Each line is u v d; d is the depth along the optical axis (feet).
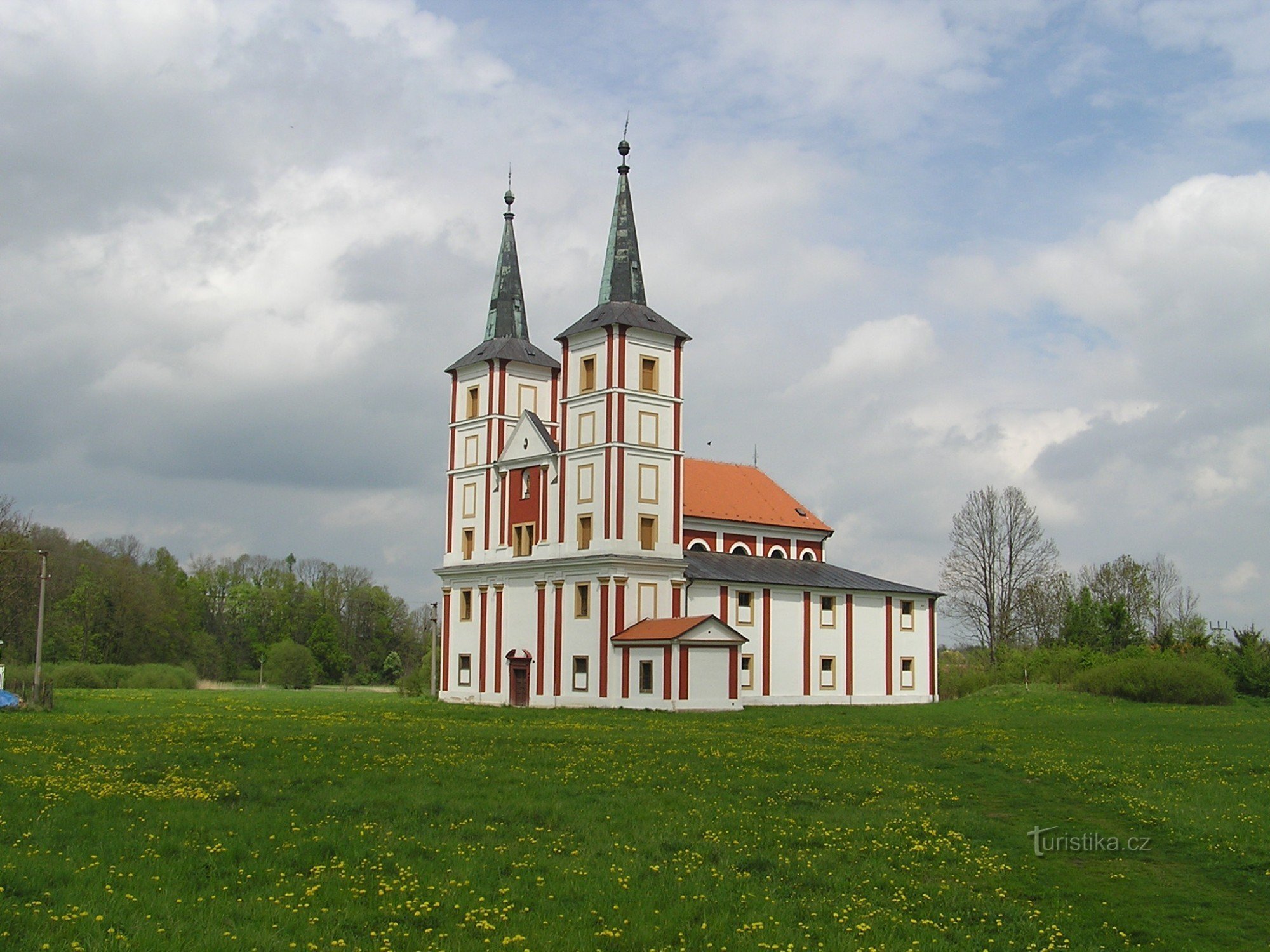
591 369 274.16
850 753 143.43
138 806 90.48
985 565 396.78
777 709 262.67
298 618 592.19
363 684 578.25
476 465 300.61
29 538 419.74
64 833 79.61
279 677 471.21
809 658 297.74
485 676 286.87
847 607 308.40
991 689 326.44
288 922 60.80
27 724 163.32
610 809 94.73
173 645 492.13
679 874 73.36
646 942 59.62
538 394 305.73
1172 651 335.26
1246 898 72.38
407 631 640.58
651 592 267.39
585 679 262.67
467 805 93.86
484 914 63.21
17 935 56.18
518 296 311.47
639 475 268.21
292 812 89.92
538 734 165.68
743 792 107.14
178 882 67.67
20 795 94.38
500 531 291.58
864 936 62.34
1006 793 110.52
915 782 116.67
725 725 195.83
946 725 200.03
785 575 302.86
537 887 69.26
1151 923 67.00
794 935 61.52
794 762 131.95
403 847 78.18
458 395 309.63
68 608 444.96
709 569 287.48
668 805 98.17
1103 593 473.26
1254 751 152.56
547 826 87.76
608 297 278.46
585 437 272.10
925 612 327.67
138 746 133.80
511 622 283.18
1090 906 70.33
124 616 462.19
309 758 123.24
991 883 75.00
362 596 630.33
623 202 283.18
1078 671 327.47
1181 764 135.23
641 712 239.09
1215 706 275.39
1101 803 103.65
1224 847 84.07
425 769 116.57
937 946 60.80
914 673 322.55
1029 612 428.97
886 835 87.51
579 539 271.08
